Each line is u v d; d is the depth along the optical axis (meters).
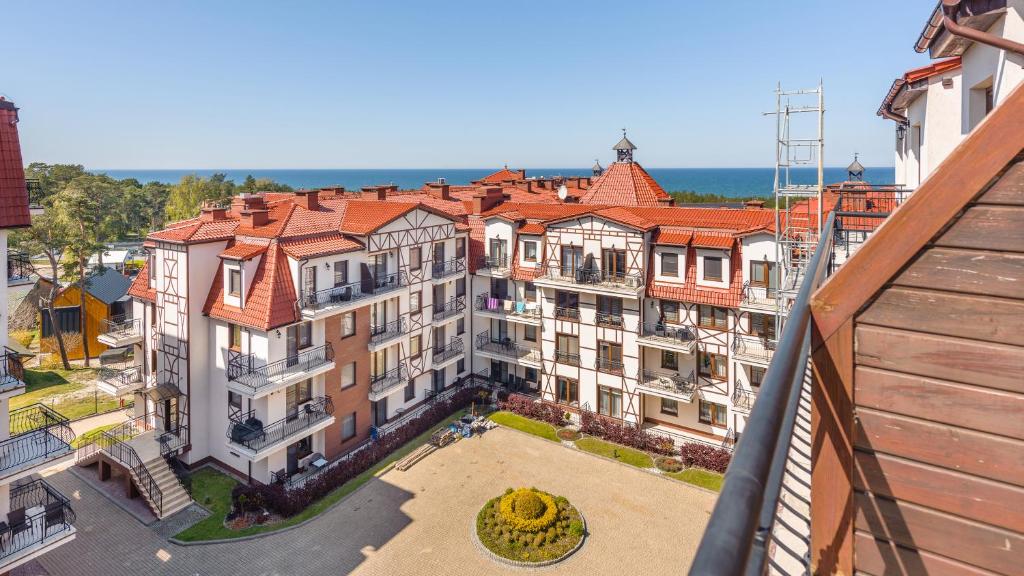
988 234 2.78
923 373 2.95
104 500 23.30
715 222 27.23
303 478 24.84
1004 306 2.76
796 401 2.68
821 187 16.02
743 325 25.97
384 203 30.83
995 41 5.11
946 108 12.46
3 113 15.42
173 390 24.94
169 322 25.36
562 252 30.33
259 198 29.64
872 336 3.06
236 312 23.80
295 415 24.67
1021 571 2.81
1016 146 2.72
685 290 26.95
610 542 21.08
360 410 28.02
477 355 34.56
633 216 28.84
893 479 3.07
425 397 32.72
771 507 2.15
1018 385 2.75
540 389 33.59
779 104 16.64
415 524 22.06
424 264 31.20
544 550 20.27
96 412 30.86
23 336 42.16
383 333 28.95
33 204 16.16
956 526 2.95
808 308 3.13
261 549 20.50
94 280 42.00
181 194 77.12
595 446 28.33
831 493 3.23
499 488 24.61
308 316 24.09
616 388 29.47
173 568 19.48
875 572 3.17
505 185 48.53
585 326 30.16
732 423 27.08
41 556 19.89
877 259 3.02
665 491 24.47
